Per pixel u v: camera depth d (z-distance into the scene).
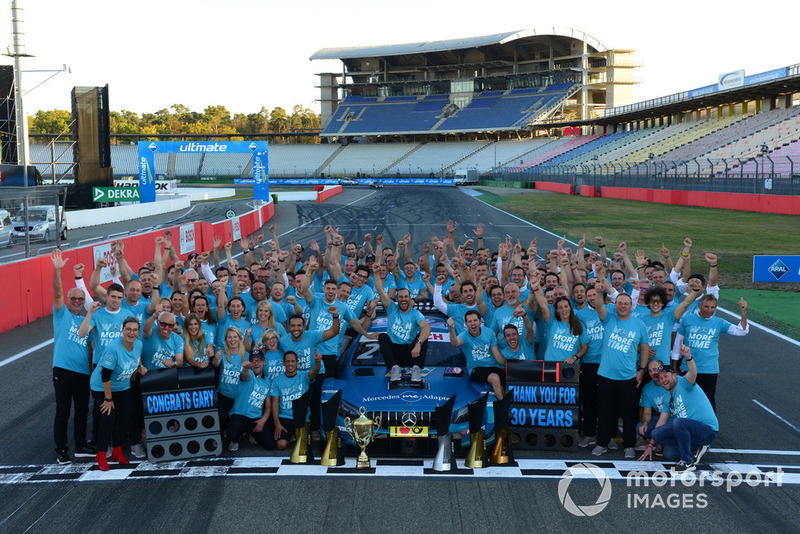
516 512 5.82
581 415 7.55
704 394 6.94
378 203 56.78
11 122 44.53
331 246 10.98
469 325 7.25
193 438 7.02
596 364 7.39
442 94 121.44
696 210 43.69
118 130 167.12
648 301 7.37
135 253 20.44
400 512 5.82
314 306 7.87
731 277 19.89
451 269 9.68
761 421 8.24
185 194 63.56
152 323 7.00
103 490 6.27
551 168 81.12
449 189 83.25
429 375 7.48
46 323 14.14
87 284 16.95
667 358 7.43
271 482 6.45
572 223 36.91
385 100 125.62
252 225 34.81
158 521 5.65
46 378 10.05
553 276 8.77
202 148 43.44
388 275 10.76
